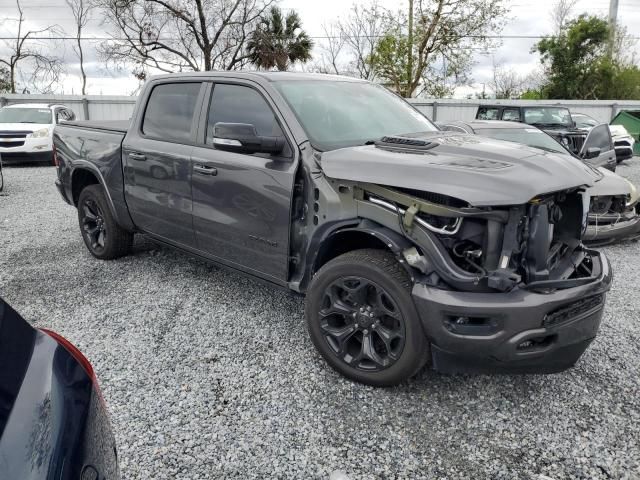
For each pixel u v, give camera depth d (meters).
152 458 2.50
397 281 2.79
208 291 4.57
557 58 32.31
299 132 3.36
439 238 2.74
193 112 4.11
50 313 4.13
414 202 2.72
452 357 2.73
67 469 1.32
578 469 2.45
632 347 3.63
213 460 2.49
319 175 3.20
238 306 4.25
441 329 2.66
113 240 5.18
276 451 2.56
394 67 24.89
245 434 2.68
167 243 4.52
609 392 3.07
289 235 3.36
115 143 4.76
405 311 2.77
